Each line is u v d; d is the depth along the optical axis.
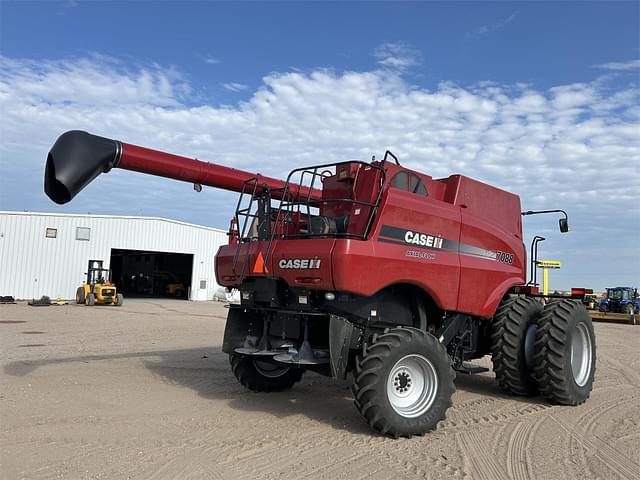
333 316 5.18
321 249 5.20
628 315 25.62
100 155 5.47
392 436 5.07
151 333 13.96
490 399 6.97
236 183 6.52
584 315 6.99
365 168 6.15
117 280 48.75
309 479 3.99
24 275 29.88
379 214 5.39
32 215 30.20
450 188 6.77
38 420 5.24
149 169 5.93
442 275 5.85
